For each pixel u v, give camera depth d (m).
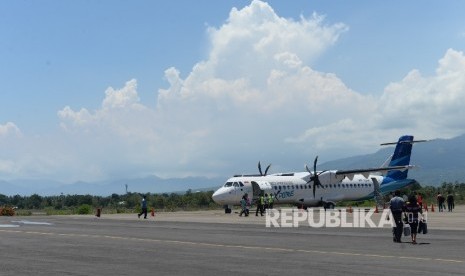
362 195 62.03
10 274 14.92
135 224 38.00
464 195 107.38
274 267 16.14
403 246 21.95
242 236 26.98
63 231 31.06
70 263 17.14
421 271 15.30
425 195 99.75
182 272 15.25
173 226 35.41
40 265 16.70
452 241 24.02
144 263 17.11
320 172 58.62
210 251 20.38
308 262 17.23
